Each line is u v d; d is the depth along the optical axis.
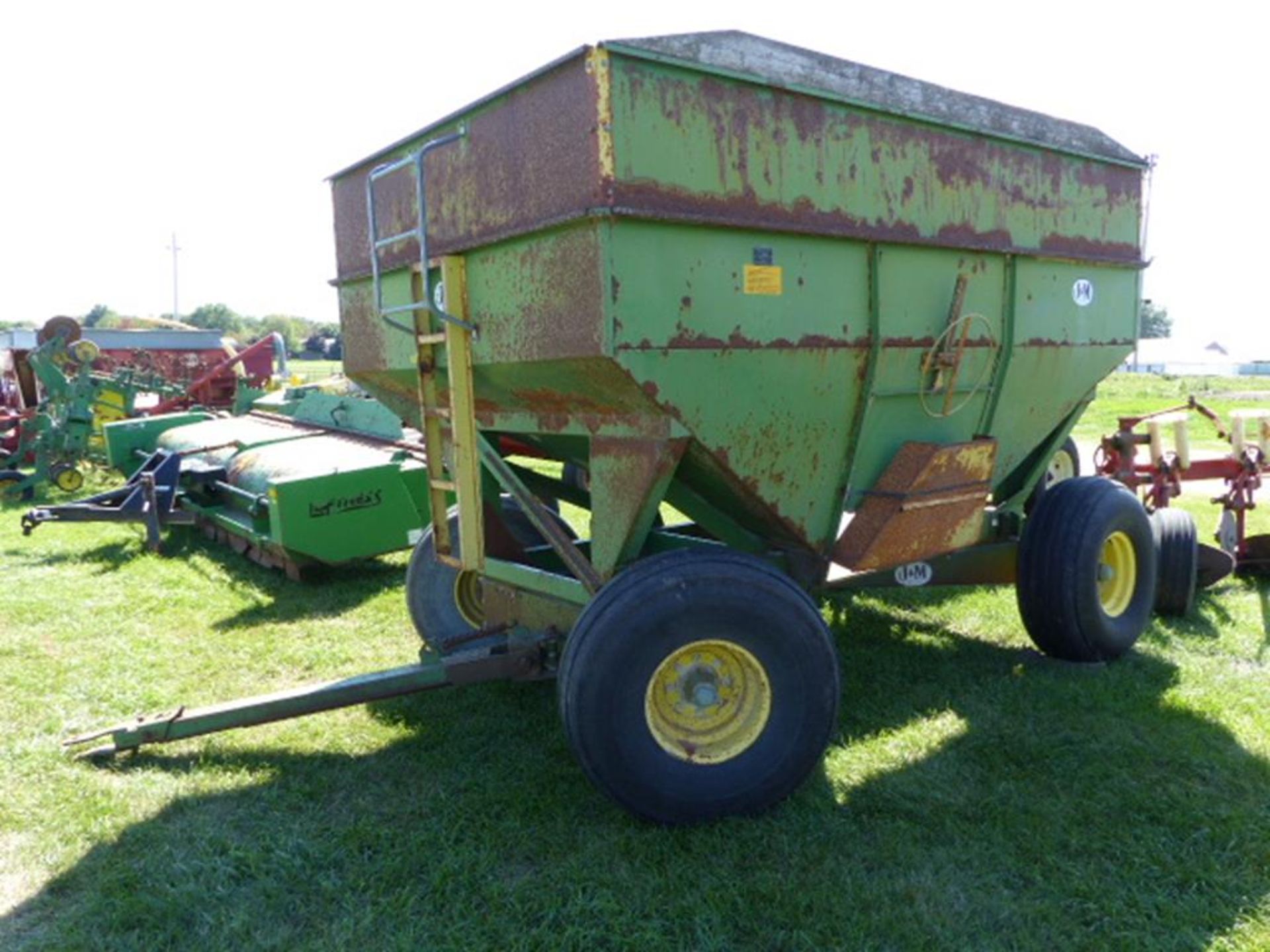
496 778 3.76
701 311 3.24
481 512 3.76
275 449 8.12
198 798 3.64
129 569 7.47
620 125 2.97
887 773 3.79
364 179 4.30
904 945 2.75
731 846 3.23
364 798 3.63
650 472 3.41
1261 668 4.91
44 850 3.29
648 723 3.26
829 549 4.03
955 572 4.88
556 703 4.53
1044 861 3.15
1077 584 4.70
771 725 3.42
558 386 3.49
